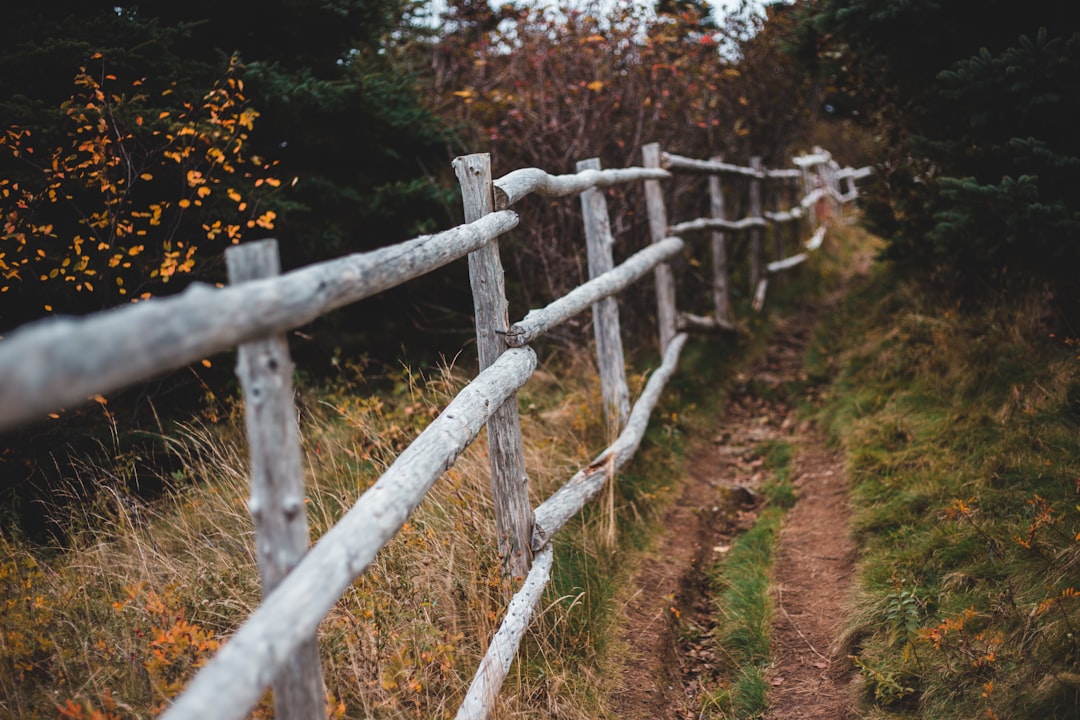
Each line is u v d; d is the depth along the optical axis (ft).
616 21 21.94
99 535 10.29
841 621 11.32
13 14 12.60
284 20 15.89
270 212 12.80
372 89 16.47
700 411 19.26
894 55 16.31
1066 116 13.41
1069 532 10.35
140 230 12.44
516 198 10.82
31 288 11.98
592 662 10.54
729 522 15.06
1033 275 15.24
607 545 12.86
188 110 12.81
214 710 4.64
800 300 30.32
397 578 9.46
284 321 5.39
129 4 13.96
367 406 13.89
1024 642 9.21
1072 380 13.21
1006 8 14.85
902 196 20.06
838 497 14.47
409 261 7.29
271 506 5.74
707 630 12.05
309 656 6.17
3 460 10.94
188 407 14.43
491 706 8.63
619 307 20.89
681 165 20.26
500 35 22.31
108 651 8.27
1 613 8.51
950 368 15.85
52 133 11.79
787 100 30.40
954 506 11.78
